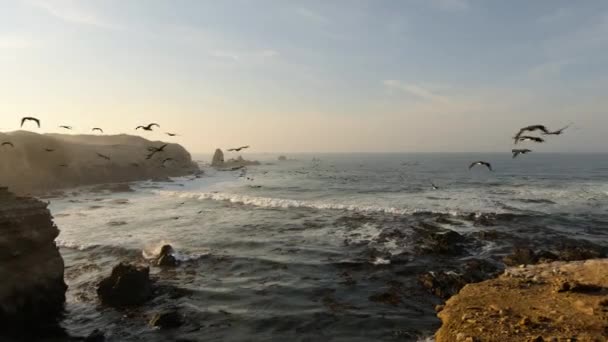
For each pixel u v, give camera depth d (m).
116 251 26.78
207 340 15.02
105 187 67.31
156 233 32.34
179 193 60.41
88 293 19.50
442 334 9.87
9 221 15.45
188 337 15.24
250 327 15.95
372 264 22.98
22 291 15.50
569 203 44.94
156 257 24.97
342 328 15.66
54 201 53.00
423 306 17.44
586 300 10.22
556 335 8.47
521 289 11.86
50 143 68.69
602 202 45.38
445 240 26.19
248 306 17.91
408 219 35.62
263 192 62.47
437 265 22.53
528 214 37.28
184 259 24.70
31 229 16.48
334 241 28.41
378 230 31.20
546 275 13.27
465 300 11.31
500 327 9.18
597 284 11.65
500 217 35.75
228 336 15.28
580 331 8.58
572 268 13.70
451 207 42.59
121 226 35.69
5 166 57.03
